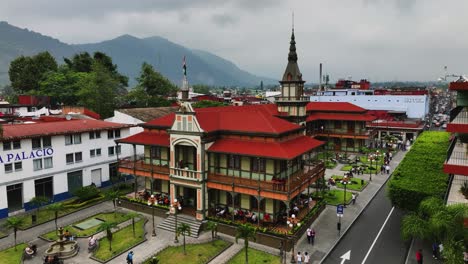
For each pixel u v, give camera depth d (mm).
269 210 42062
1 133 44812
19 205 48125
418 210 36156
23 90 117562
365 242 39500
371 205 51531
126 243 38844
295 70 66750
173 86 127188
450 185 37375
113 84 102438
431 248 37406
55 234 41312
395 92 130625
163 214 46281
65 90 105125
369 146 94625
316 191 51250
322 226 43406
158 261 34812
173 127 44219
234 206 44281
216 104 114188
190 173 43438
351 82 152750
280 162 42469
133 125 64812
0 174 45406
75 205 49875
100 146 59375
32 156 49031
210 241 39500
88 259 35594
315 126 90500
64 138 53438
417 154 51062
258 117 44969
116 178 60219
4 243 39125
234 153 41125
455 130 31844
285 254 34969
